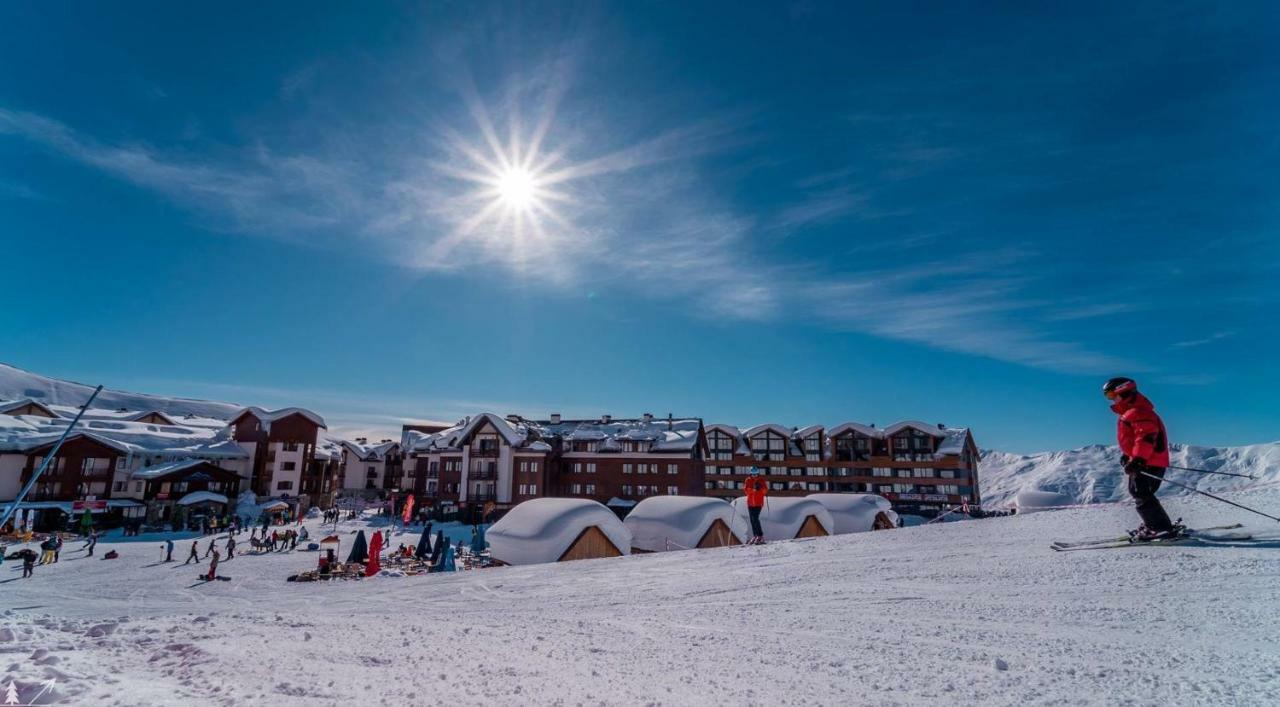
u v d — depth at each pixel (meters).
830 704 4.11
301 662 5.03
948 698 4.13
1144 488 8.73
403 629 6.67
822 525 40.66
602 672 4.98
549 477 71.62
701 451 79.50
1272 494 11.22
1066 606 6.33
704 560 12.78
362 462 110.38
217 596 24.00
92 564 35.47
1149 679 4.20
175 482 61.56
